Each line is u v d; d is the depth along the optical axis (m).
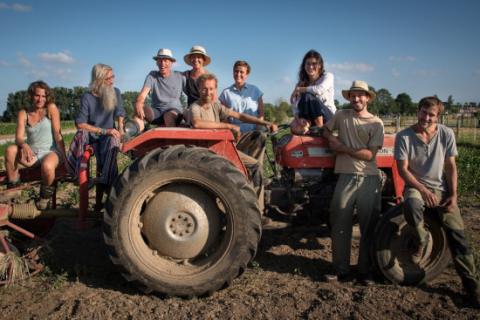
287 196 4.05
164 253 3.40
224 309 3.04
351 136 3.57
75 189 6.81
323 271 3.85
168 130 3.41
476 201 6.35
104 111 4.15
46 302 3.14
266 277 3.68
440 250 3.51
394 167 4.11
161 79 4.95
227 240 3.30
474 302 3.14
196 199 3.36
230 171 3.24
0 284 3.42
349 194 3.55
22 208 3.65
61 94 98.31
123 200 3.20
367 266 3.57
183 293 3.22
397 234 3.46
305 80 4.66
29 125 4.09
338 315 2.97
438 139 3.37
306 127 4.12
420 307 3.09
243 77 5.30
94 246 4.53
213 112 4.02
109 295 3.29
